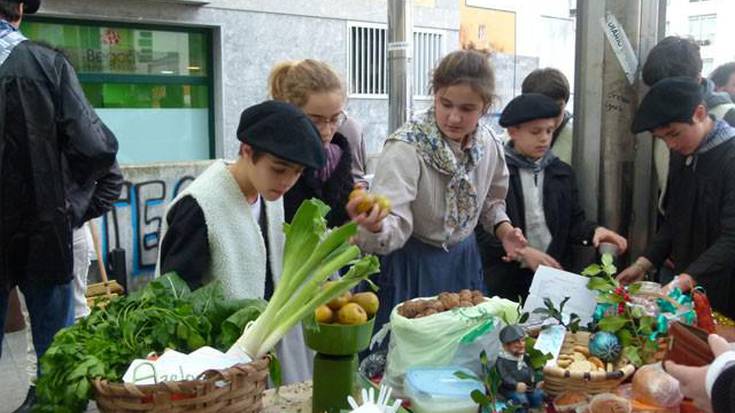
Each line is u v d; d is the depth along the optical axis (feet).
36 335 8.86
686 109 7.16
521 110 8.50
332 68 8.07
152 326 4.28
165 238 5.63
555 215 8.69
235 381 3.83
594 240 7.94
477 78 6.42
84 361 3.91
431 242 7.10
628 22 8.20
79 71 23.32
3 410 10.62
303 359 6.48
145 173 16.30
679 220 7.87
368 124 30.71
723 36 21.79
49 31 22.43
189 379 3.81
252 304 4.67
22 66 8.21
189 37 25.67
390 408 4.12
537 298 5.84
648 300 5.44
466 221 7.11
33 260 8.45
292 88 7.83
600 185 8.67
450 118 6.55
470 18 34.58
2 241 8.32
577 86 8.79
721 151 7.35
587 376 4.64
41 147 8.27
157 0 23.62
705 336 4.28
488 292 8.85
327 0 28.35
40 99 8.25
